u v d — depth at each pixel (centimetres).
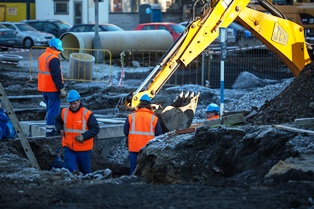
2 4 11838
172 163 2136
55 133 2961
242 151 2069
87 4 12025
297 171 1686
